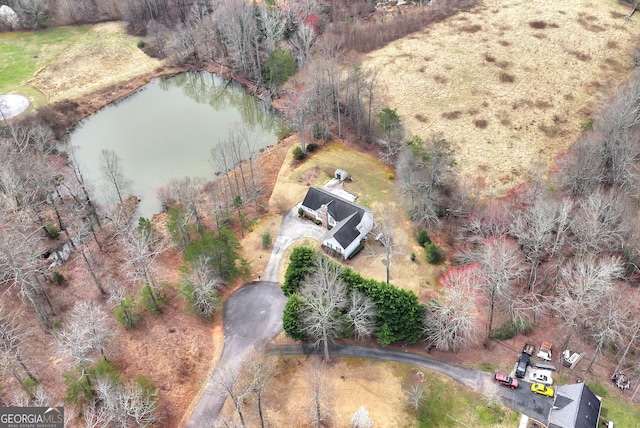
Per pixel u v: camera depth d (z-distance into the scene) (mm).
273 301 74875
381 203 90000
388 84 121688
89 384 60719
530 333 68750
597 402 58781
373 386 63562
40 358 67812
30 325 72125
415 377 64250
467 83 120750
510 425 58969
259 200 93000
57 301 75812
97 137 113750
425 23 145375
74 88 128500
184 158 105812
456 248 81500
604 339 64688
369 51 135250
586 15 144000
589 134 91875
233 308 74188
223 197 91688
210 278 73250
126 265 80688
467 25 143250
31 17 151375
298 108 98938
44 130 102938
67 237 88125
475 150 101625
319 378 61031
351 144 105375
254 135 110875
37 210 87438
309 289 63531
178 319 72875
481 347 67500
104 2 157500
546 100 114062
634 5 144625
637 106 91438
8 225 79062
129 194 96438
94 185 98375
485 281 68688
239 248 78062
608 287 63406
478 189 89062
